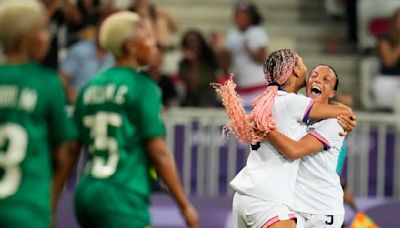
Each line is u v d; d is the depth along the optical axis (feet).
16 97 43.60
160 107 50.72
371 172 103.91
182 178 102.47
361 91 129.39
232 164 102.47
